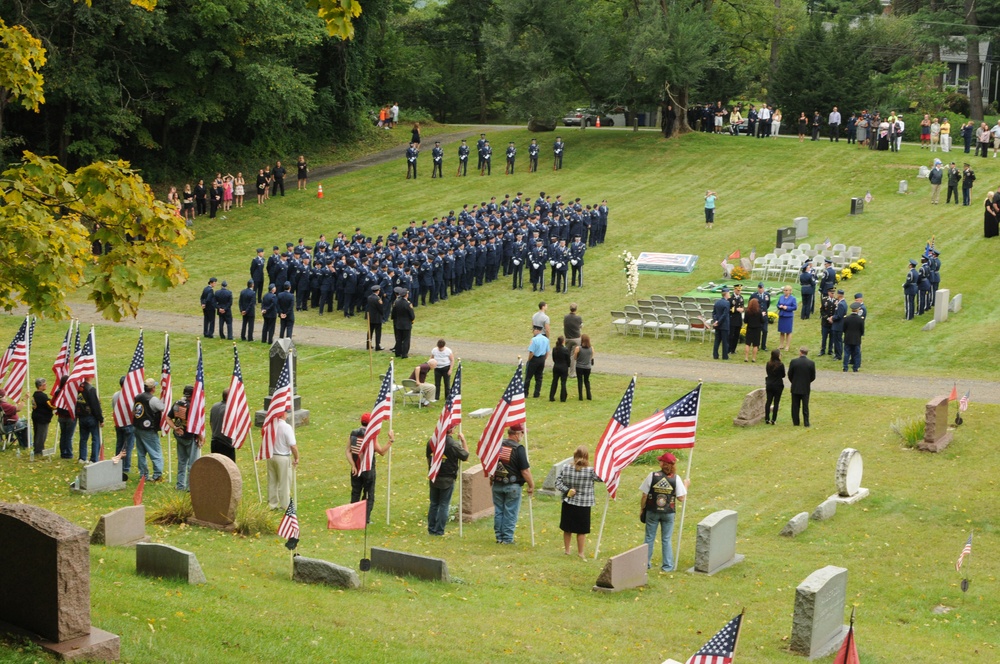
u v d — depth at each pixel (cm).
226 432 2138
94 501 2150
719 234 5297
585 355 3036
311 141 7344
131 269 1396
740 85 8019
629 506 2181
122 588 1405
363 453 2003
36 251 1378
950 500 2170
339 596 1493
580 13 7094
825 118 7394
